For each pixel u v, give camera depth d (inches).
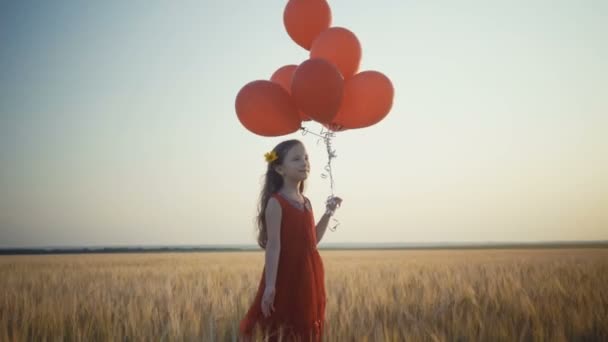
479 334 171.9
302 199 132.9
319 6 176.1
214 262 1062.4
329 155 156.9
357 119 163.6
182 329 180.1
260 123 153.5
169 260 1248.8
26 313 214.2
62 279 481.4
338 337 160.1
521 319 198.2
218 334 178.4
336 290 281.0
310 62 149.9
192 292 305.4
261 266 794.8
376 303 235.6
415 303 244.4
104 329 192.2
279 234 124.9
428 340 163.0
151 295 295.0
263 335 125.0
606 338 175.0
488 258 1140.5
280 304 124.5
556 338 165.0
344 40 163.5
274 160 129.9
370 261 1020.5
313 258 128.9
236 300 241.8
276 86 154.2
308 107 149.7
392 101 166.1
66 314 216.8
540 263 643.5
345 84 165.0
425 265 714.2
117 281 441.1
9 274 570.6
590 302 215.5
